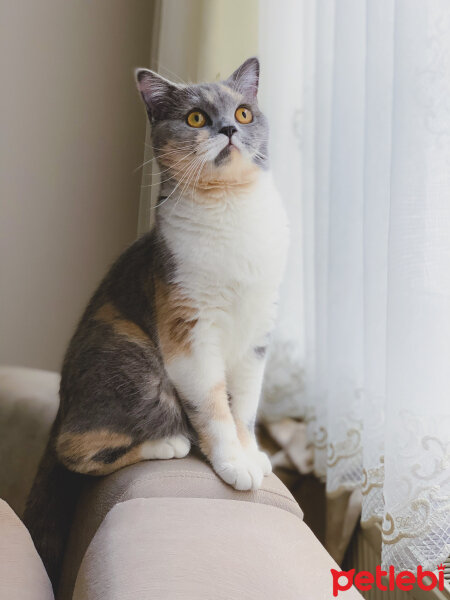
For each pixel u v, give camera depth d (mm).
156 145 1104
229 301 1048
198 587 664
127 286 1110
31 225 1792
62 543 1051
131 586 666
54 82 1741
